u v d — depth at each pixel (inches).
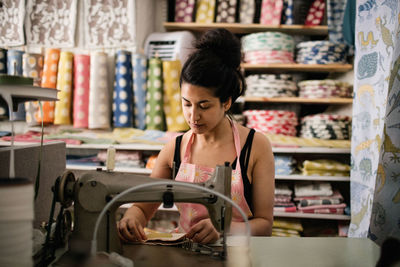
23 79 30.6
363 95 76.2
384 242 25.5
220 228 35.9
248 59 123.3
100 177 34.4
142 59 113.0
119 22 117.6
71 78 114.6
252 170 52.4
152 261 34.2
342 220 110.7
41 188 47.3
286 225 108.6
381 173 49.8
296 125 125.2
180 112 115.3
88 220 33.7
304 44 119.0
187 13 125.7
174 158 54.6
